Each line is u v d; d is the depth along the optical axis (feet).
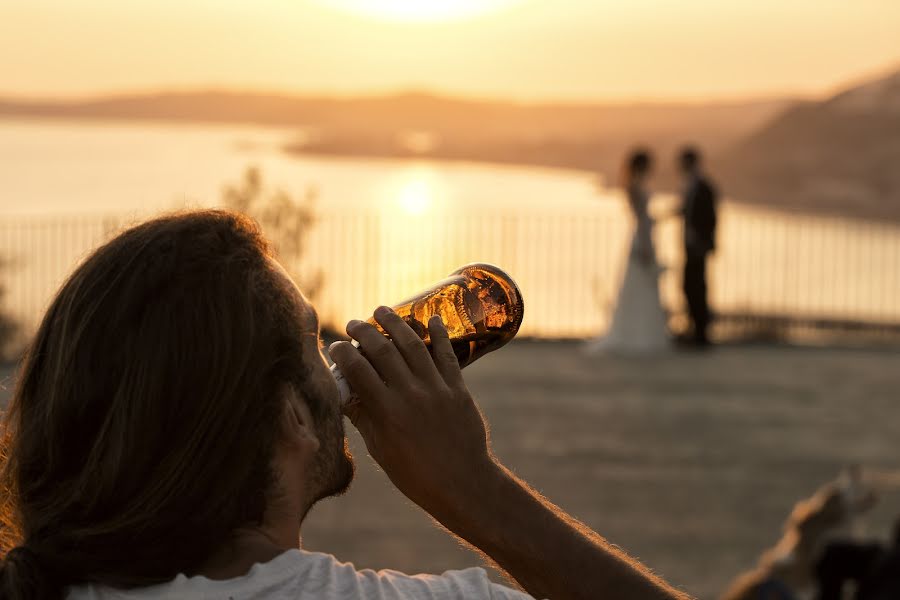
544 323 72.59
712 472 35.17
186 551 3.81
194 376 3.76
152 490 3.75
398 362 4.20
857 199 262.06
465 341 4.98
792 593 16.49
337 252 92.43
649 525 29.91
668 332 56.08
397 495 32.30
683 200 58.44
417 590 3.92
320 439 4.01
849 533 16.93
